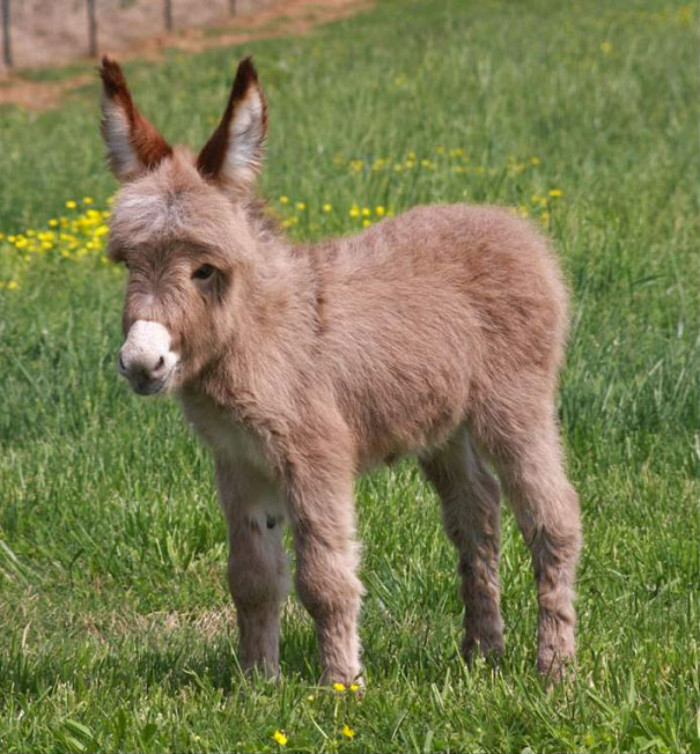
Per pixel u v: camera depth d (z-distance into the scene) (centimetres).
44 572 1423
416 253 1180
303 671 1175
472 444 1233
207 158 1014
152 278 962
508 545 1372
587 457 1586
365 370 1103
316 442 1063
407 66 4603
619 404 1659
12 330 1945
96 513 1470
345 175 2858
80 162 3391
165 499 1488
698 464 1565
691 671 1063
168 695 1106
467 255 1195
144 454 1588
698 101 3772
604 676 1080
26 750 984
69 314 2012
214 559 1434
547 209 2530
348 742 977
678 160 3014
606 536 1396
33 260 2480
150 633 1287
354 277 1134
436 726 995
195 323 975
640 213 2559
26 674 1143
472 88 4022
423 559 1368
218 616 1334
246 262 1002
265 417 1048
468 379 1169
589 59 4522
